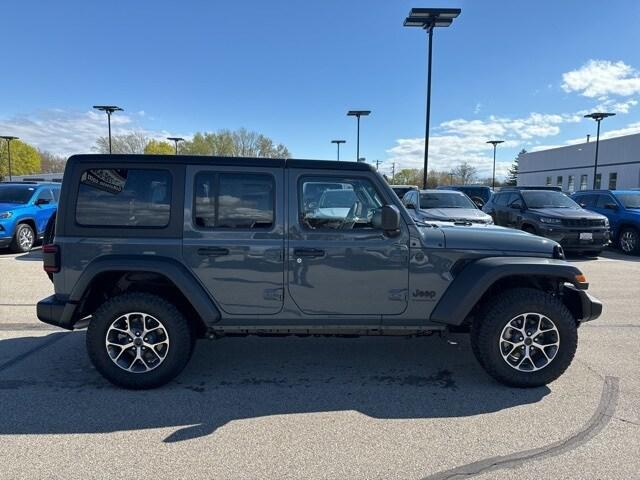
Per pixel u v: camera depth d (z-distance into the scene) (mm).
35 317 5848
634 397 3674
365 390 3822
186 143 64312
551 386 3891
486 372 3965
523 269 3723
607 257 11914
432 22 17547
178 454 2857
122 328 3754
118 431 3129
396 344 4980
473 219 10227
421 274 3818
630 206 12797
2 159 73250
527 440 3039
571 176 49812
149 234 3715
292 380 4023
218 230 3729
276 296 3787
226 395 3711
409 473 2684
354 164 3834
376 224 3801
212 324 3787
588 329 5480
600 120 33062
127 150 60375
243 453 2875
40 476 2619
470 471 2699
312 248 3756
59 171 93188
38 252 11438
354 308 3836
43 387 3814
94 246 3701
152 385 3758
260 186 3766
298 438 3059
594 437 3070
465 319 4059
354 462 2787
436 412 3434
